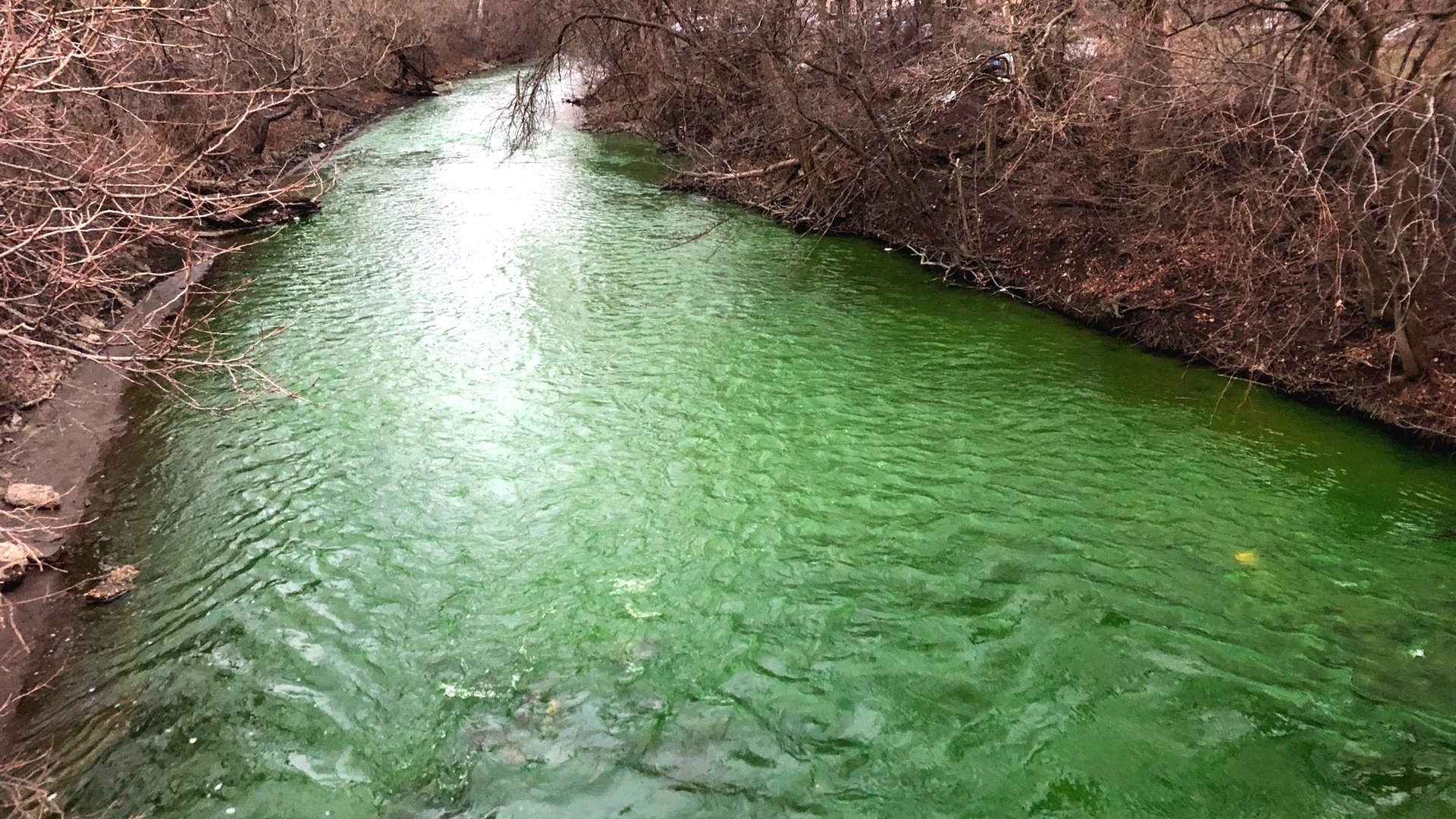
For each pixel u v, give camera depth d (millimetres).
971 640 6918
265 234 18844
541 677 6602
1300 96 9141
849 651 6844
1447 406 9266
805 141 17766
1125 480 9086
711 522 8508
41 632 7043
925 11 18672
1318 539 8039
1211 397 10805
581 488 9094
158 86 16266
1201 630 6945
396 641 6969
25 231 6453
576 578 7715
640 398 11156
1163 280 12797
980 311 14156
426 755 5930
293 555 7992
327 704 6344
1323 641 6801
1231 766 5746
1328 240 9992
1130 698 6309
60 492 9023
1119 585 7484
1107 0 12516
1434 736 5918
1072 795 5574
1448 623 6941
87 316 12086
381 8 32688
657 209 21000
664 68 21750
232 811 5508
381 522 8492
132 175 8922
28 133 8156
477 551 8078
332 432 10266
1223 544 8000
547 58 17031
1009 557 7910
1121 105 12875
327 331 13359
